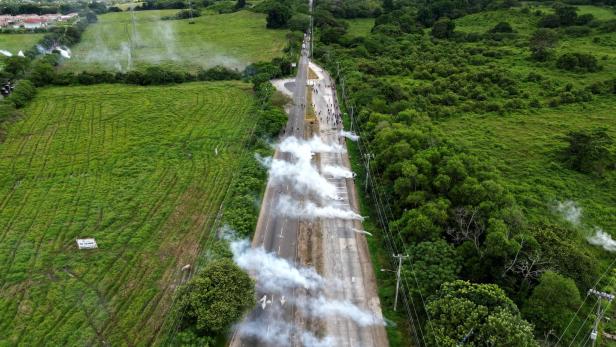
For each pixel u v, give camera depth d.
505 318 51.50
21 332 60.81
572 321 60.97
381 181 94.38
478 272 64.00
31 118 132.25
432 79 163.00
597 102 137.12
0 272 71.69
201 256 75.56
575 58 162.00
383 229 83.06
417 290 62.94
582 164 101.56
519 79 156.12
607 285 68.12
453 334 52.47
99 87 162.88
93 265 73.75
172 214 88.00
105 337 60.34
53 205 89.75
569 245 66.56
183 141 119.06
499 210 73.75
